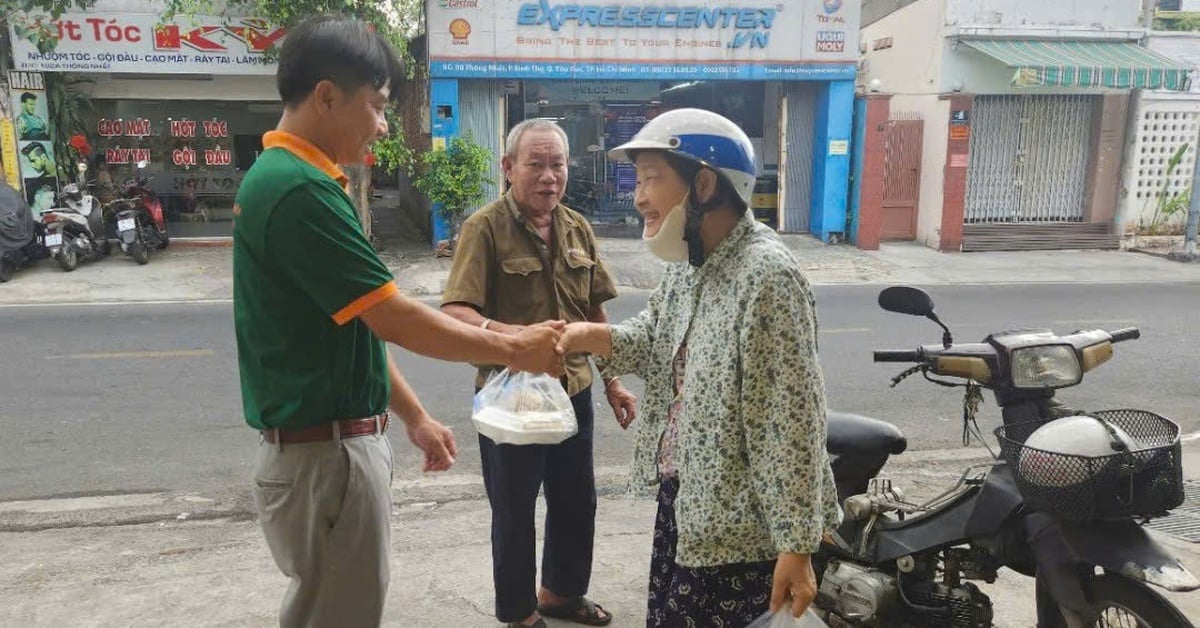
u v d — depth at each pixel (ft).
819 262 41.93
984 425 18.80
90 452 16.81
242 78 42.19
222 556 12.60
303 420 6.61
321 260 6.25
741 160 6.59
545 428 8.20
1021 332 9.34
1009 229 46.96
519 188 9.93
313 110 6.51
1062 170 47.78
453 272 9.78
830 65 44.06
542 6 41.29
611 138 47.88
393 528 13.66
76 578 11.85
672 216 6.66
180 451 16.92
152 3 38.96
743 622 6.93
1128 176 46.65
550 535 10.66
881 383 21.83
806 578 6.36
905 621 9.21
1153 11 50.44
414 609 11.09
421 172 45.93
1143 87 42.52
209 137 43.01
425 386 21.35
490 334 7.18
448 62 41.14
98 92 40.96
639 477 7.64
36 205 39.65
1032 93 46.34
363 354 6.82
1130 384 21.76
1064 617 7.96
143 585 11.64
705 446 6.61
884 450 9.96
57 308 30.55
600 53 42.29
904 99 48.62
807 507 6.29
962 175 45.01
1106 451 7.56
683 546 6.76
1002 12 44.83
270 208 6.22
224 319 28.76
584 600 10.82
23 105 38.65
